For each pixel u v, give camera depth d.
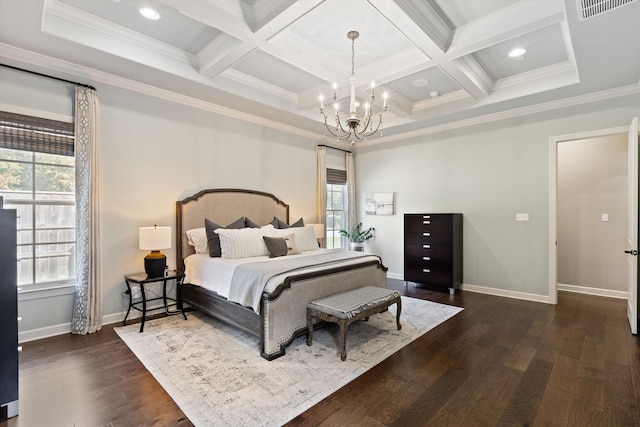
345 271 3.38
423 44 2.87
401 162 5.89
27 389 2.19
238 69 3.88
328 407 1.99
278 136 5.28
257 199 4.88
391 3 2.33
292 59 3.27
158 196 3.89
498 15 2.68
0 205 1.99
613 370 2.43
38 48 2.87
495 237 4.76
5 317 1.90
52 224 3.21
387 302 3.07
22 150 2.99
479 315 3.78
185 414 1.92
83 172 3.24
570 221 4.94
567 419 1.87
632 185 3.24
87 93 3.27
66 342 2.97
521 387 2.21
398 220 5.93
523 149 4.50
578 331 3.25
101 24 2.88
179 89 3.84
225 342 2.99
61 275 3.26
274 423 1.84
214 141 4.43
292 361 2.60
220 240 3.83
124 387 2.21
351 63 3.64
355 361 2.60
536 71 3.80
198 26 3.00
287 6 2.41
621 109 3.78
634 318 3.15
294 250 4.20
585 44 2.76
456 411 1.95
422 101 4.83
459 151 5.14
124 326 3.41
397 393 2.14
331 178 6.21
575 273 4.91
